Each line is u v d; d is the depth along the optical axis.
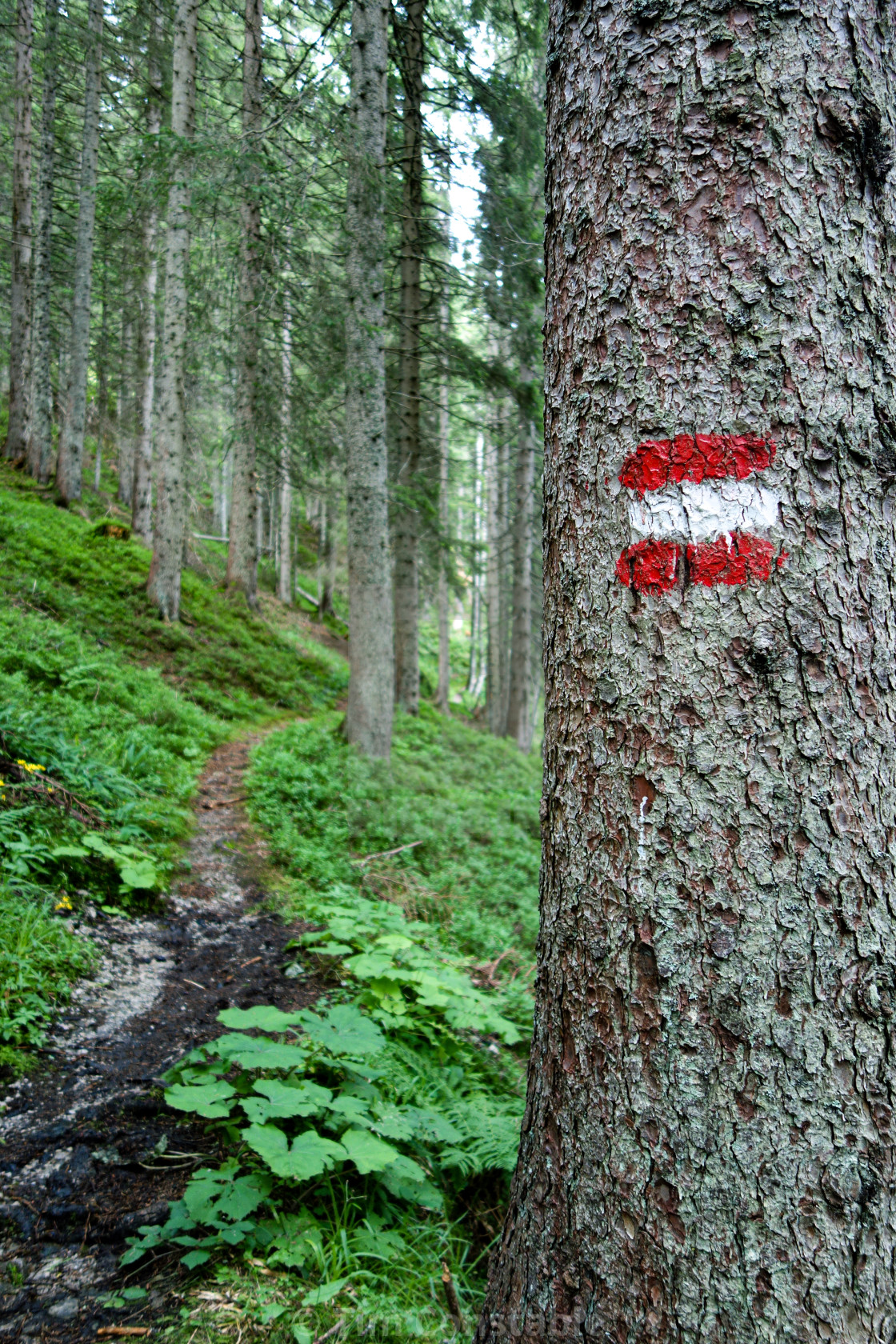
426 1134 2.85
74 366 15.76
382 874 6.60
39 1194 2.34
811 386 1.33
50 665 8.71
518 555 17.64
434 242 12.44
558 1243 1.42
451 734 14.49
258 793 7.66
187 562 17.38
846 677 1.30
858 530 1.33
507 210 11.38
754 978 1.27
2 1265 2.08
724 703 1.31
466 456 30.55
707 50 1.36
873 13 1.38
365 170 8.74
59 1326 1.92
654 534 1.38
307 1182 2.53
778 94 1.33
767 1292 1.22
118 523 14.89
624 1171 1.33
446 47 11.60
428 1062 3.57
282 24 11.67
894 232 1.39
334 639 23.92
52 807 5.01
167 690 10.34
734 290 1.34
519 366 12.59
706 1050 1.28
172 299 12.41
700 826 1.31
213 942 4.64
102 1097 2.85
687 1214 1.27
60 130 17.75
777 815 1.28
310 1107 2.55
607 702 1.41
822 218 1.33
